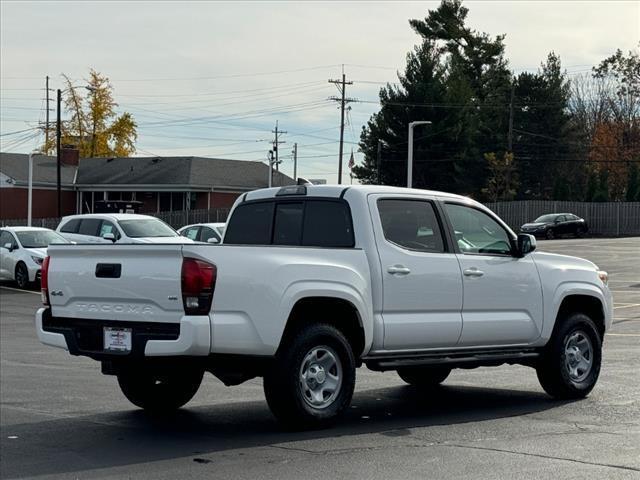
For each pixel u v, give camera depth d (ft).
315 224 31.63
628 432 28.55
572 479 22.75
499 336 33.09
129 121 297.12
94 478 23.49
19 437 28.58
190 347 26.09
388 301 30.37
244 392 37.45
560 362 34.53
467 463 24.49
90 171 220.43
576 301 36.24
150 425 30.35
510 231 34.37
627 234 215.51
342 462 24.76
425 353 31.50
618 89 299.58
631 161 268.62
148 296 27.04
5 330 62.85
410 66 227.61
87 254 28.78
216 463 24.85
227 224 34.14
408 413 32.09
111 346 28.04
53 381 40.60
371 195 30.94
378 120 231.50
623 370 42.19
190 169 212.23
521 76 263.49
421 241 31.68
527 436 27.99
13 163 212.43
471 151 235.61
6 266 95.66
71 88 293.02
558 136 265.95
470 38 265.95
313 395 28.78
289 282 27.84
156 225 89.25
